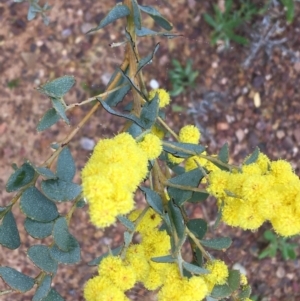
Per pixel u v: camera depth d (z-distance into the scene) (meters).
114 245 0.38
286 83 0.39
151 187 0.18
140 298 0.37
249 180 0.15
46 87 0.16
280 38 0.39
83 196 0.15
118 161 0.14
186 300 0.15
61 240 0.15
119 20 0.37
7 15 0.36
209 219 0.38
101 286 0.15
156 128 0.21
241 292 0.18
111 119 0.37
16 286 0.16
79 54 0.37
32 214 0.16
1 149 0.36
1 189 0.36
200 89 0.38
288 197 0.15
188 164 0.19
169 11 0.37
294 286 0.41
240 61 0.38
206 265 0.17
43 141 0.36
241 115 0.39
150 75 0.37
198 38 0.38
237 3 0.38
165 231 0.18
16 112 0.36
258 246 0.40
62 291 0.38
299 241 0.40
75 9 0.36
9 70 0.36
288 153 0.40
